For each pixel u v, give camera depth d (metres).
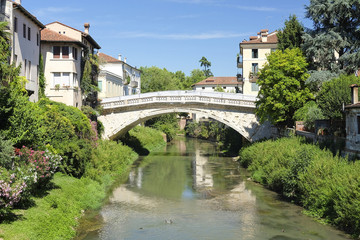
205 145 69.56
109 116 44.66
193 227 19.16
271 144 34.69
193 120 95.94
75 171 26.41
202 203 24.20
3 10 25.98
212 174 35.66
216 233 18.22
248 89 52.75
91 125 34.25
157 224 19.64
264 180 29.92
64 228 16.95
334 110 28.62
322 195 20.09
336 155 22.69
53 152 23.31
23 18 30.08
